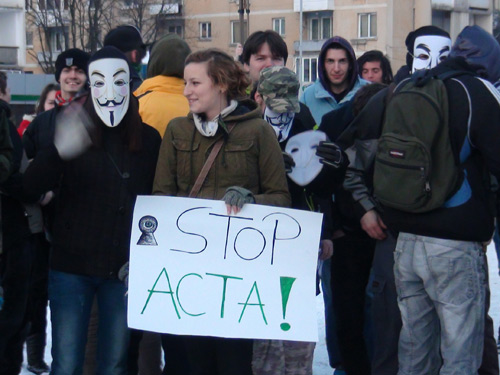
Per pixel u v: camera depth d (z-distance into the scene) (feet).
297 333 11.98
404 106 12.11
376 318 14.21
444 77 12.04
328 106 18.65
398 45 140.15
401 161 11.98
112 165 12.84
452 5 142.72
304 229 12.12
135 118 12.94
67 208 12.91
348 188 14.33
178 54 15.19
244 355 12.23
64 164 12.79
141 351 15.57
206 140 12.29
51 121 14.64
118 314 13.00
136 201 12.18
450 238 11.99
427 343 12.74
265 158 12.22
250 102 12.60
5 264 14.08
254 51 15.98
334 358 17.52
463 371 12.01
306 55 146.30
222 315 11.99
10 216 14.06
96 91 12.64
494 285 25.64
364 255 15.28
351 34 142.00
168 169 12.57
